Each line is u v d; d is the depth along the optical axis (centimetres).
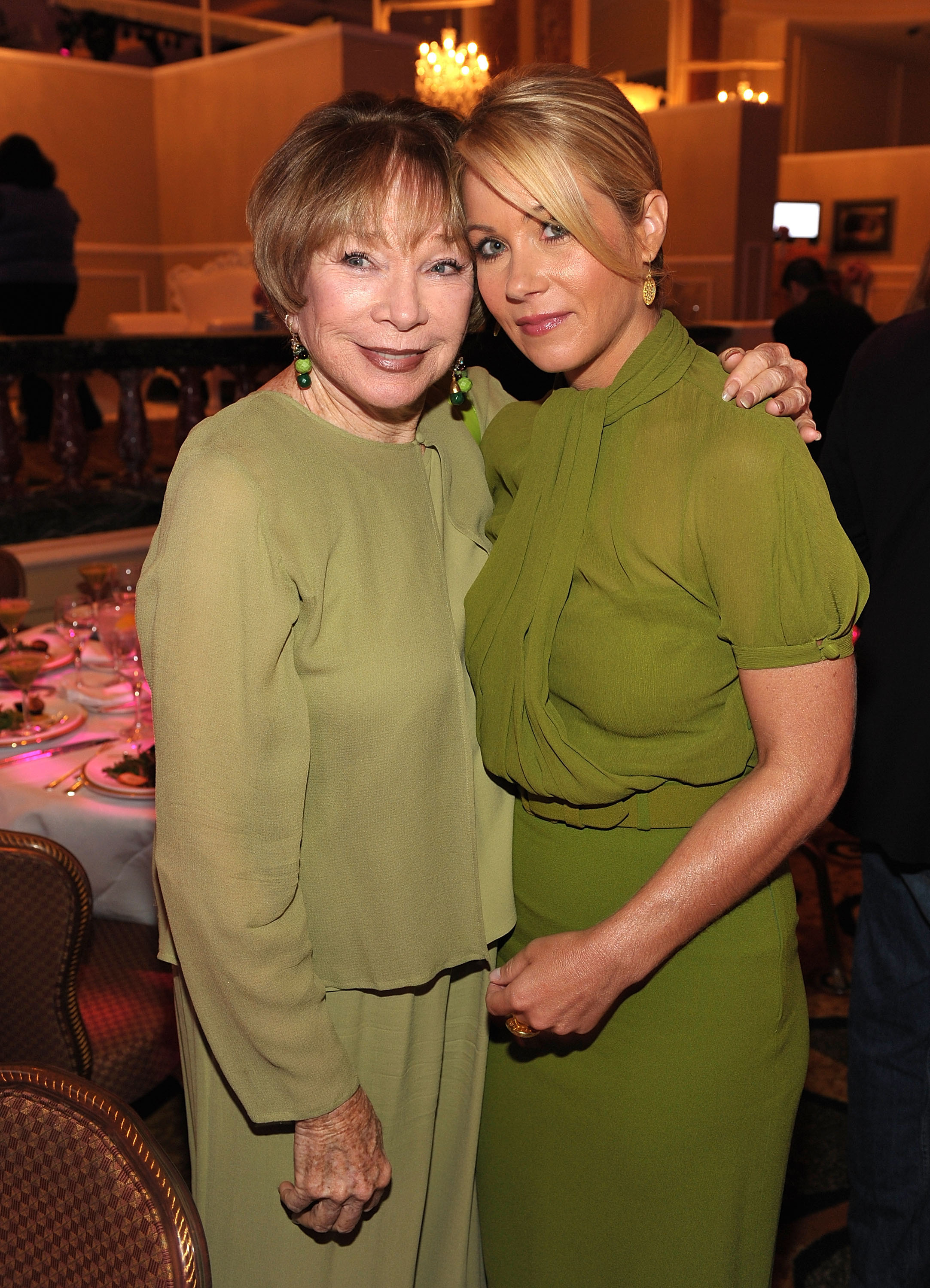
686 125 970
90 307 954
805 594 111
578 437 126
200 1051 132
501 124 112
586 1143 136
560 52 1130
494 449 145
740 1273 137
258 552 112
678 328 127
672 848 128
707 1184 133
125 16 993
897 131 1573
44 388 709
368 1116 126
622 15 1388
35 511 473
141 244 976
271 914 115
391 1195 137
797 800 112
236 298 871
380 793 123
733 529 111
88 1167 103
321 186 115
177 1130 242
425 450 135
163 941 133
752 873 113
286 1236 135
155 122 962
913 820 164
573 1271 141
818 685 112
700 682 120
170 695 111
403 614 124
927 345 167
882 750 166
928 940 179
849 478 179
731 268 962
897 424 167
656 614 120
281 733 116
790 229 1398
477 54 914
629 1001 131
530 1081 141
